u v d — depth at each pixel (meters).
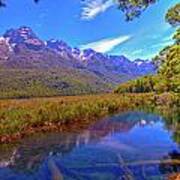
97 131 30.47
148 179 12.18
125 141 23.53
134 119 41.84
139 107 64.69
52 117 32.94
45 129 30.25
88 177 13.23
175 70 34.69
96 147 21.12
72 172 14.22
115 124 36.53
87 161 16.55
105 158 17.12
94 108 45.59
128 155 17.69
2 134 24.02
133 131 30.00
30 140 24.53
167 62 36.06
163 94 59.38
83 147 21.23
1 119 25.86
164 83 46.81
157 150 18.84
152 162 15.20
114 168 14.48
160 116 43.78
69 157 17.89
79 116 39.06
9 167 15.60
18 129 26.16
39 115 31.36
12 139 24.27
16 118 27.89
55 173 14.15
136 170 13.78
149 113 49.88
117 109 58.88
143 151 18.78
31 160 17.22
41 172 14.49
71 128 32.41
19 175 14.07
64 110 36.84
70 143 23.09
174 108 53.84
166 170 13.37
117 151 19.25
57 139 25.16
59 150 20.30
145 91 125.75
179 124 32.44
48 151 19.95
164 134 26.25
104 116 46.91
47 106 37.22
